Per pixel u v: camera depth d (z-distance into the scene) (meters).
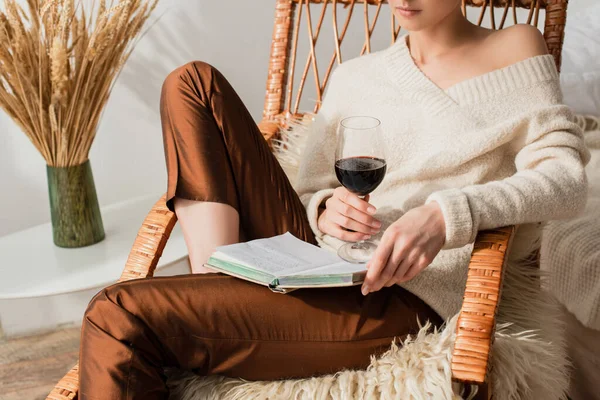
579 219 1.59
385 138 1.31
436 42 1.31
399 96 1.32
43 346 1.95
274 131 1.66
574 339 1.58
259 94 2.24
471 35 1.32
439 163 1.23
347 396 1.01
